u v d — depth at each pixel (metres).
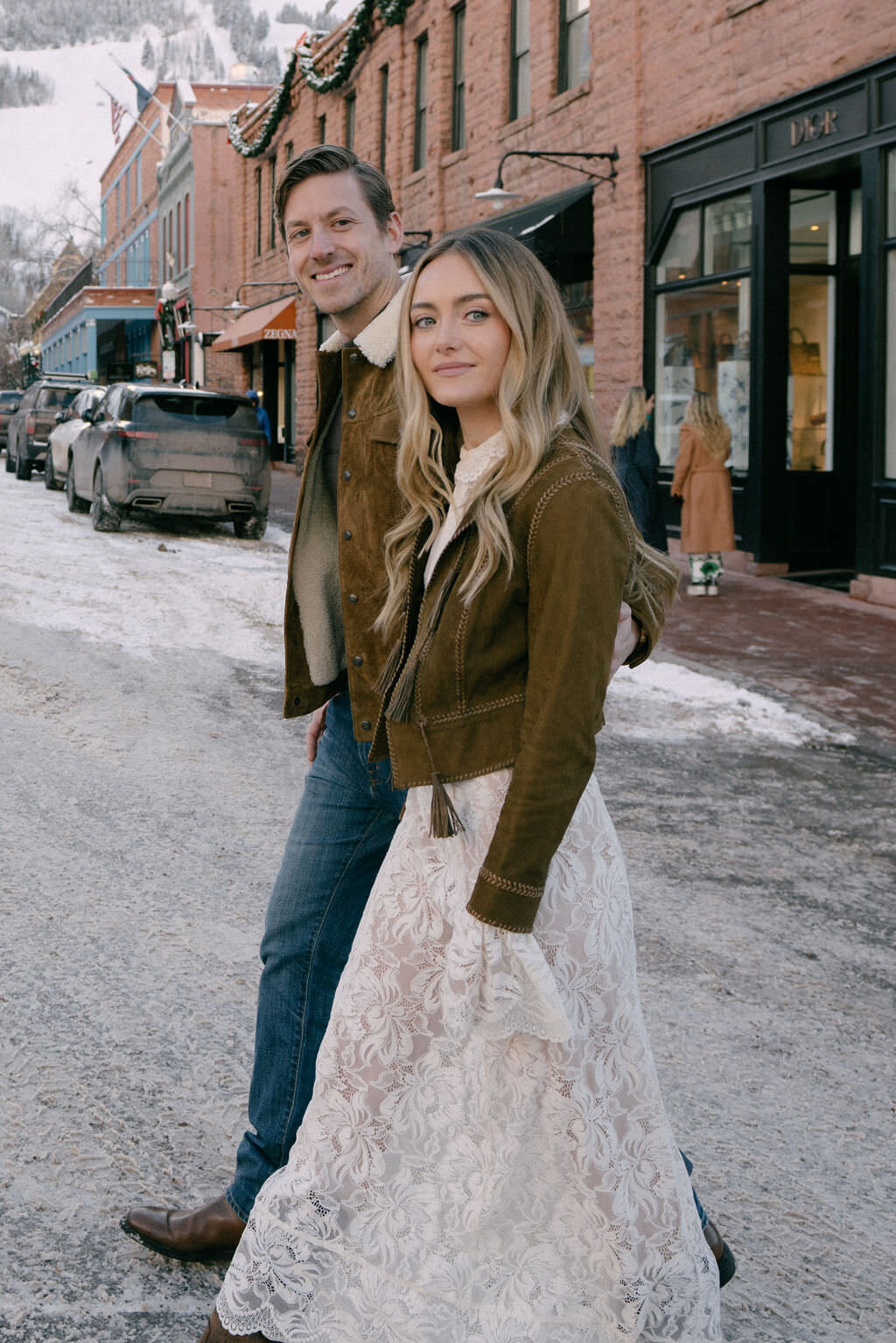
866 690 8.52
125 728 6.83
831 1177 3.09
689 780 6.59
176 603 10.69
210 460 15.32
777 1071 3.58
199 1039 3.53
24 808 5.45
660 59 14.87
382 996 2.09
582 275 17.41
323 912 2.51
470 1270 2.09
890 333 11.66
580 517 1.94
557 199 16.86
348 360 2.51
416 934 2.08
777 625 10.73
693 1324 2.13
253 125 32.72
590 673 1.92
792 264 13.43
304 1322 2.07
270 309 31.09
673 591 2.23
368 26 23.47
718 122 13.78
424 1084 2.09
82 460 16.88
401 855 2.11
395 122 22.78
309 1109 2.14
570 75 17.12
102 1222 2.73
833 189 13.48
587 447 2.04
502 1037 1.99
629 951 2.13
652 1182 2.10
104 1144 3.00
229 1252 2.57
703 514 12.07
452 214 20.75
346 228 2.58
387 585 2.43
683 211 14.81
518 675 2.05
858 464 11.99
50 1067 3.34
